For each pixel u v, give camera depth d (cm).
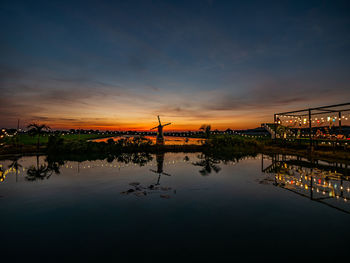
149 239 356
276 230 384
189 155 1762
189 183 759
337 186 678
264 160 1342
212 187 700
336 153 1312
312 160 1209
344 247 322
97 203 546
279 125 2130
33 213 479
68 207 517
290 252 310
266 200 557
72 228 400
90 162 1327
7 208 511
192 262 288
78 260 295
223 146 2309
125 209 501
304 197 573
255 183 744
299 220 425
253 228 393
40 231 388
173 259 296
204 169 1050
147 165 1202
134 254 310
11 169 1068
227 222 421
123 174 932
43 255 309
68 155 1730
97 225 412
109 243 343
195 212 478
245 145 2255
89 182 781
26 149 1817
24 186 724
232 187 696
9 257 303
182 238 358
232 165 1163
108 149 1955
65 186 724
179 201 558
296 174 871
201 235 368
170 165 1195
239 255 305
